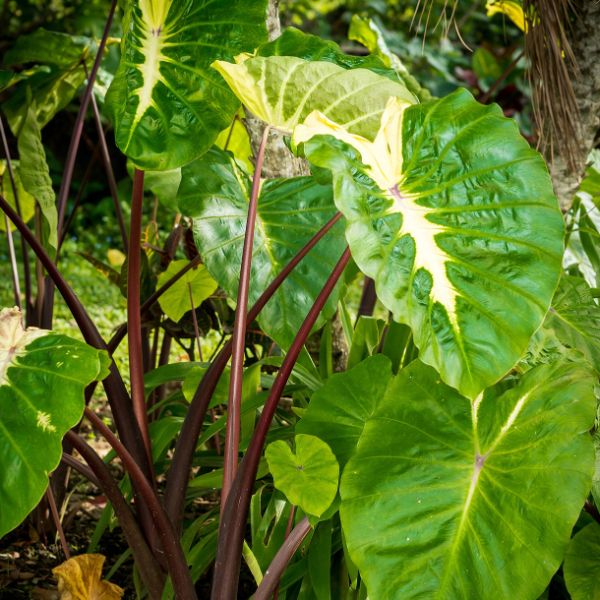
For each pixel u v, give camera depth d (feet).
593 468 5.17
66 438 5.53
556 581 6.40
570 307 6.66
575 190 7.91
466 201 4.97
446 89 25.67
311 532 5.82
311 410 5.90
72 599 6.33
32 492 4.63
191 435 6.04
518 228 4.88
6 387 4.88
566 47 6.98
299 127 4.98
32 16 25.58
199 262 7.29
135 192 5.79
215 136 5.81
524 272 4.76
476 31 29.25
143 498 5.57
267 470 6.32
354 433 5.81
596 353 6.44
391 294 4.57
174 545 5.60
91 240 23.99
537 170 5.02
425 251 4.77
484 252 4.81
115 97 5.68
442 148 5.15
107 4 25.29
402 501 5.28
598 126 7.91
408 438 5.41
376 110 5.59
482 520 5.22
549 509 5.13
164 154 5.69
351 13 29.84
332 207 6.51
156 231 9.48
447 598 5.09
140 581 6.88
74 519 8.77
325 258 6.30
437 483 5.32
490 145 5.10
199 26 5.91
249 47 6.00
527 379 5.50
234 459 5.39
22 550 7.89
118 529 8.63
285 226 6.45
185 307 8.13
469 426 5.41
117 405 6.06
